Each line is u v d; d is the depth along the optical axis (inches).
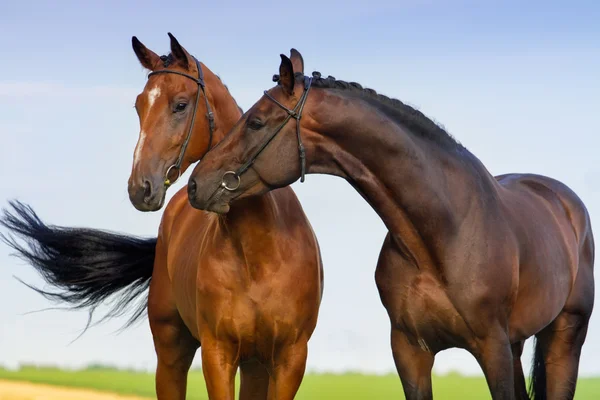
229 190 314.8
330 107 318.3
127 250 438.3
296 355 345.4
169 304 398.6
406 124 329.7
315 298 350.0
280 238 340.8
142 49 359.3
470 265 329.4
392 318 346.0
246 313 336.8
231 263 336.8
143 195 332.8
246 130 315.0
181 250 378.3
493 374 333.7
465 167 338.3
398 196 325.4
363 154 322.7
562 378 403.9
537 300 359.9
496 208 342.6
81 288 438.0
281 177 316.2
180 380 410.3
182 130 344.2
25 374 775.1
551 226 384.5
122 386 697.0
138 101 348.2
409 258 334.0
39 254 434.6
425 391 349.1
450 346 345.7
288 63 312.0
